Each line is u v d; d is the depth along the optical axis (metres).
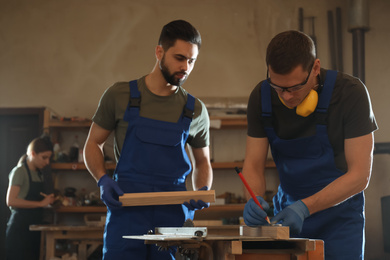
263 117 2.13
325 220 2.07
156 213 2.31
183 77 2.35
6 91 6.77
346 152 2.06
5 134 6.72
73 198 6.29
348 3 6.70
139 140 2.36
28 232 4.98
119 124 2.43
